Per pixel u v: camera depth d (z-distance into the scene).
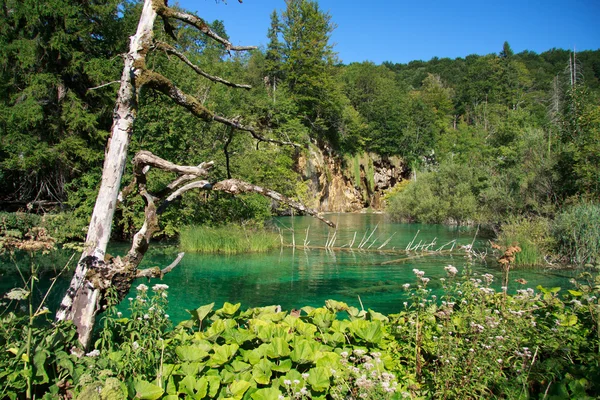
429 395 3.27
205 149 17.77
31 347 2.69
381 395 2.73
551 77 73.94
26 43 16.34
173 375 3.20
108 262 3.71
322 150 45.44
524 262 12.86
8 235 3.28
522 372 3.18
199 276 11.14
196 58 20.20
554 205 16.89
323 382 3.04
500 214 21.08
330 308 5.07
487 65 72.62
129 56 3.96
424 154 53.22
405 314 4.29
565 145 18.42
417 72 103.25
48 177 18.25
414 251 16.03
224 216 18.44
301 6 41.16
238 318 4.66
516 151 23.53
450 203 28.92
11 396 2.46
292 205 4.34
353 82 52.69
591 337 3.90
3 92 17.09
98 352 3.00
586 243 13.06
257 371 3.31
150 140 16.14
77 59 17.22
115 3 17.58
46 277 9.58
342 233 23.00
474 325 3.38
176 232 17.39
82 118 16.64
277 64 41.62
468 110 70.81
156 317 3.35
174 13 4.20
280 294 9.27
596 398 2.85
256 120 28.88
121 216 16.28
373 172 50.31
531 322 3.82
